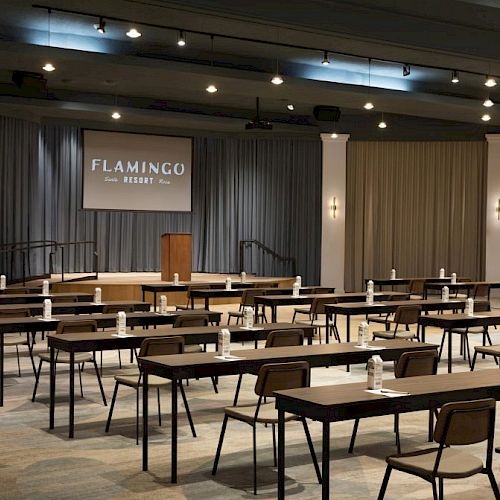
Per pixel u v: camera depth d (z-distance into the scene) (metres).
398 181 19.23
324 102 15.03
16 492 4.86
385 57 13.27
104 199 17.55
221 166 19.28
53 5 10.57
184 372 5.19
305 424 5.18
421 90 15.53
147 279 16.61
